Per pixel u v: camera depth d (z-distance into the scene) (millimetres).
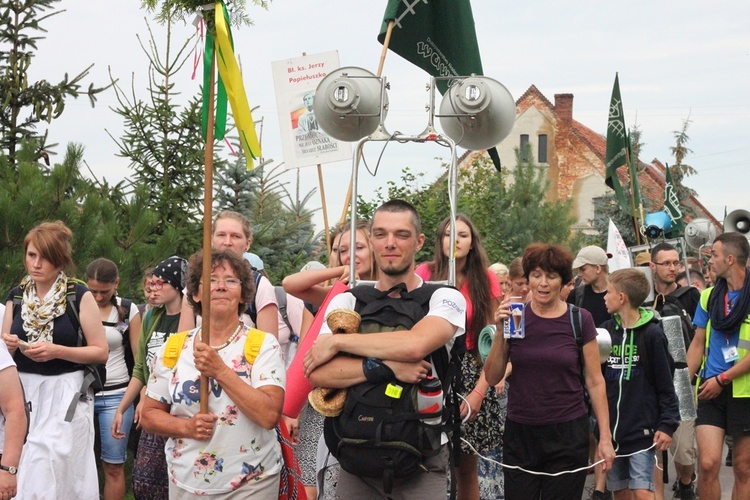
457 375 4742
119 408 7191
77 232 9922
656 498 7590
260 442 4789
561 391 5922
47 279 6559
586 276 9180
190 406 4793
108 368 7703
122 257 10070
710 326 7672
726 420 7480
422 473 4566
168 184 11930
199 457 4730
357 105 5441
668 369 6805
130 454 9266
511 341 6008
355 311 4695
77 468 6574
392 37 6980
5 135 11734
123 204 11203
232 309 4902
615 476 7012
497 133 5492
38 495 6363
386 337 4438
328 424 4578
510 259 23047
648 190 38156
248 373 4824
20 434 5000
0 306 6145
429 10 7016
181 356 4883
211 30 5090
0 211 9492
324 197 7891
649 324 6871
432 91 5484
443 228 6543
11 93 11641
